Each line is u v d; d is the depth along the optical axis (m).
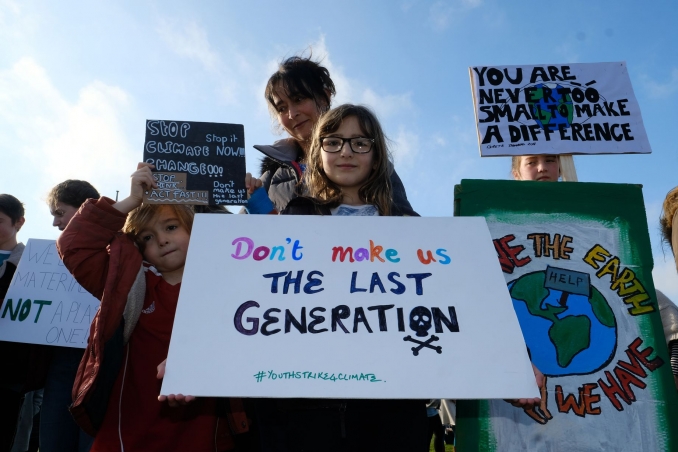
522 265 2.53
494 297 2.01
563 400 2.35
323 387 1.77
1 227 3.73
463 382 1.81
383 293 2.00
